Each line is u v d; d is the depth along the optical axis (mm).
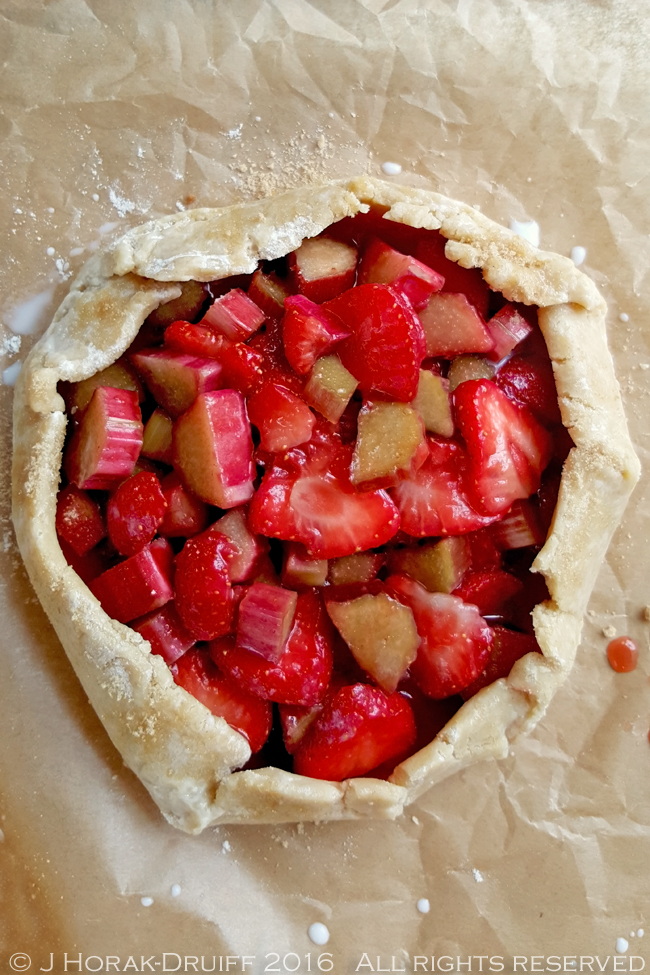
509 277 346
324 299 355
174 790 328
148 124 398
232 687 339
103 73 392
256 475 340
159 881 364
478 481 335
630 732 402
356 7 406
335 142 412
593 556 350
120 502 327
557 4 412
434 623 340
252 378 333
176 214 384
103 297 344
